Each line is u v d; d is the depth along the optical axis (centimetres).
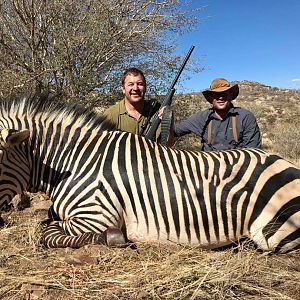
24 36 703
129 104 430
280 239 303
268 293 259
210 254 300
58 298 245
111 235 295
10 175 310
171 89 435
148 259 287
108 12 705
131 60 802
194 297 247
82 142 325
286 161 323
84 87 712
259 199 303
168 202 303
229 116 442
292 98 2877
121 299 245
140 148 318
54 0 684
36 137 328
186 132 469
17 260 292
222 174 310
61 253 299
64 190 314
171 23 768
